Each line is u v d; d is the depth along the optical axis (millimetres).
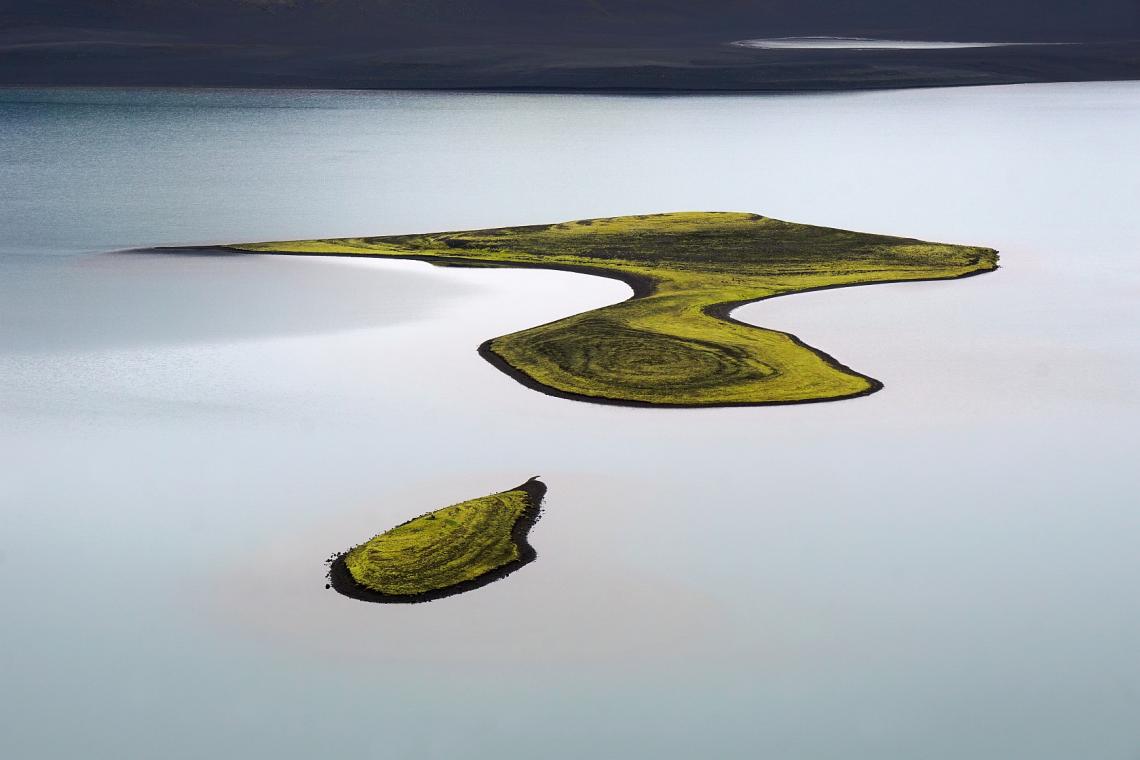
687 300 88812
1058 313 88250
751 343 75188
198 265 102875
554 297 90062
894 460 56531
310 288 92812
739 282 96875
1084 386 68438
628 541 47469
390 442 57156
